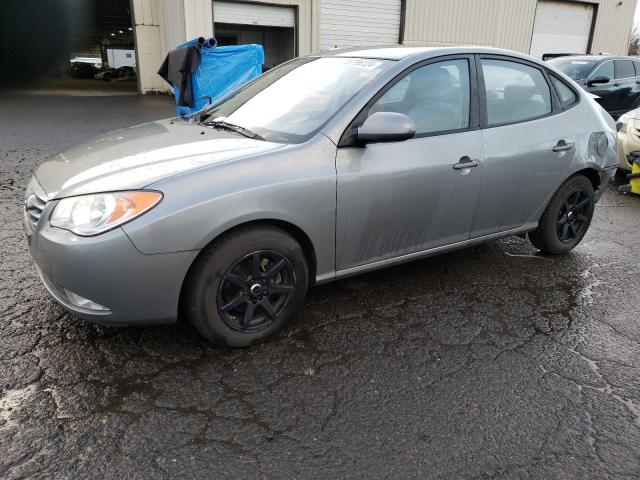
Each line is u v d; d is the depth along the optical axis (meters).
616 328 3.24
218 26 16.72
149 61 19.25
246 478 1.98
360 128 2.84
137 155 2.81
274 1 15.60
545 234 4.17
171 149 2.86
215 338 2.72
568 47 21.38
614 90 10.45
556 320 3.31
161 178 2.48
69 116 12.48
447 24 18.41
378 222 3.10
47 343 2.79
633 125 6.76
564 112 4.00
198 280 2.58
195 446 2.13
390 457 2.12
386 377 2.65
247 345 2.83
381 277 3.84
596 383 2.68
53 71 36.28
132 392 2.44
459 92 3.42
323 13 16.39
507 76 3.71
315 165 2.80
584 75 10.38
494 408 2.45
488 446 2.21
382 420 2.34
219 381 2.55
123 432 2.19
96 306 2.46
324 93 3.21
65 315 3.07
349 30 16.98
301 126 3.01
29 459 2.03
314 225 2.85
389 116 2.82
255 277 2.74
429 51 3.36
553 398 2.54
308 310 3.30
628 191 6.63
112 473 1.98
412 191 3.15
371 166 2.97
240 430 2.23
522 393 2.57
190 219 2.45
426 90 3.28
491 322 3.25
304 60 3.81
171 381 2.54
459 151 3.32
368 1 16.92
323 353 2.84
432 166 3.19
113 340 2.85
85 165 2.78
